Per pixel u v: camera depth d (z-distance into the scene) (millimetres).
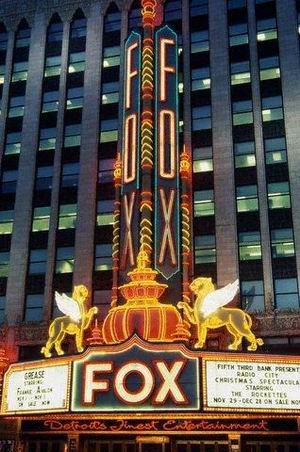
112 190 42281
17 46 50250
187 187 30547
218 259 37688
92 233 41062
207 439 29391
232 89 42844
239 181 39812
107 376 23609
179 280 28172
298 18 43906
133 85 32812
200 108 42781
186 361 23125
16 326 39125
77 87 46906
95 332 26719
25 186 44250
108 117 44938
